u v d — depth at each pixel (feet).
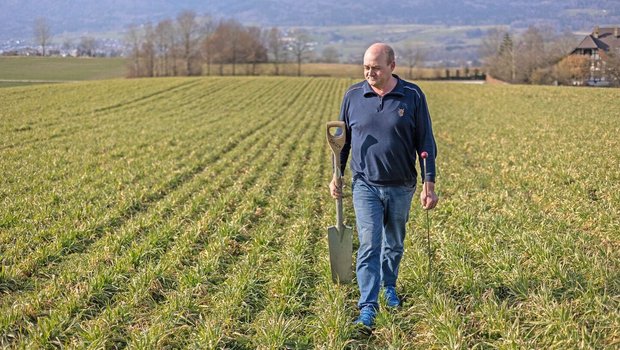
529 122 88.74
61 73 321.73
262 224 33.17
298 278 23.36
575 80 232.94
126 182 45.34
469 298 20.43
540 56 255.91
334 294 21.18
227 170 52.70
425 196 19.56
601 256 23.67
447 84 206.18
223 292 21.81
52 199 37.68
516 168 48.44
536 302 19.11
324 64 364.58
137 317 20.18
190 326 19.33
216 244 27.68
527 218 30.83
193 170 52.70
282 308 20.62
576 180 41.37
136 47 312.50
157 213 34.94
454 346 16.78
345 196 42.06
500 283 21.54
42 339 17.99
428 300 20.42
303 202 39.04
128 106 126.00
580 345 16.08
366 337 18.78
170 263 25.03
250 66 335.67
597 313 17.74
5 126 82.43
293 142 75.82
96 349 17.47
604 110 104.27
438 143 72.38
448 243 26.02
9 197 38.65
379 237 19.51
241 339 18.44
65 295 21.54
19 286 23.40
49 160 54.24
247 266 24.56
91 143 67.87
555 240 25.73
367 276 19.39
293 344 18.11
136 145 66.64
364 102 19.48
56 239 28.53
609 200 34.53
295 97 166.71
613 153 53.67
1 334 18.69
